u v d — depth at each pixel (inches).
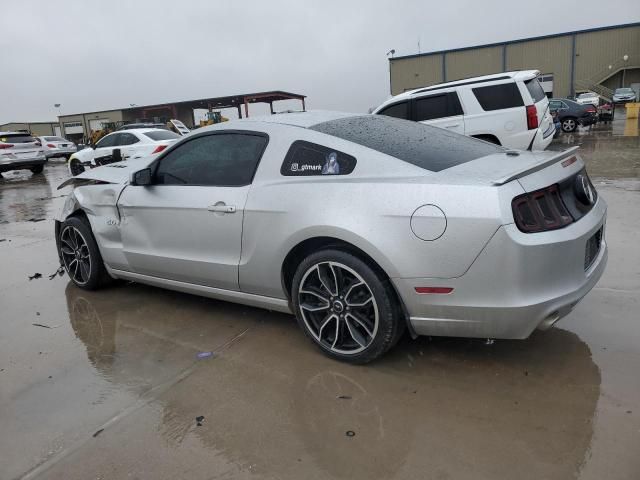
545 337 128.3
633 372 110.6
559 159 113.0
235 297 141.3
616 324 131.9
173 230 146.7
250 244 130.0
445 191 103.3
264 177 129.2
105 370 126.1
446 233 102.0
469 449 90.1
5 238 287.0
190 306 164.2
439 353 124.1
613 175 358.0
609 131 813.9
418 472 85.4
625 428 92.7
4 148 689.0
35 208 398.3
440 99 370.0
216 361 127.2
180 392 114.1
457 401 104.4
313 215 116.4
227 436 98.0
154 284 163.0
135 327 150.7
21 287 193.9
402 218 106.0
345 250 115.6
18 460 94.9
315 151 123.0
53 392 117.3
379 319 112.8
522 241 97.7
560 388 106.5
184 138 149.3
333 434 96.6
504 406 101.7
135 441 98.2
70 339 145.1
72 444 98.4
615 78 1706.4
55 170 823.1
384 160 115.0
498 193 99.0
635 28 1605.6
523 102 349.1
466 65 1798.7
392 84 1910.7
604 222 120.5
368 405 105.0
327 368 120.8
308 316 125.9
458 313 105.5
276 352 130.0
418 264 105.3
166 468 90.5
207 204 136.9
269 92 1418.6
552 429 93.8
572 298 104.0
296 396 109.9
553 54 1702.8
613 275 163.8
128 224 160.2
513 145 356.5
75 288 188.9
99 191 168.2
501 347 125.0
